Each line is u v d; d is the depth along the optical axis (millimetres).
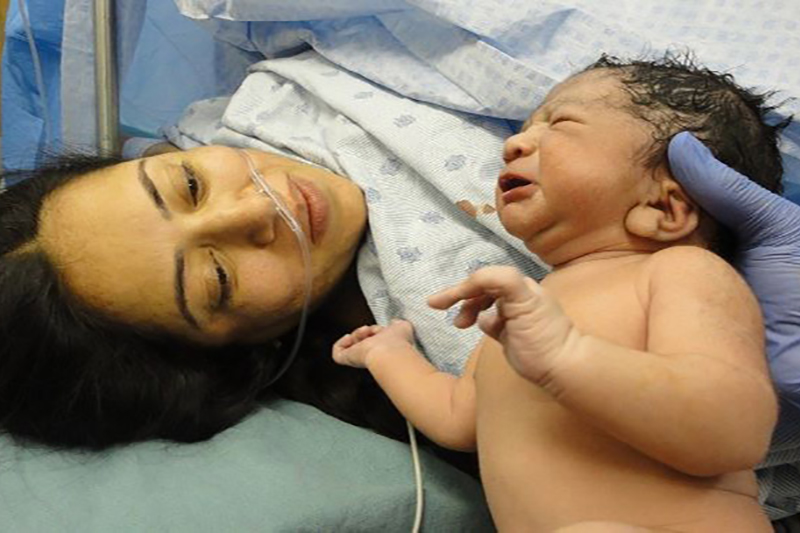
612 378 583
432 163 991
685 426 584
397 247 977
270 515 795
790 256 795
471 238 968
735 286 663
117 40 1292
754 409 587
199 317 920
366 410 997
